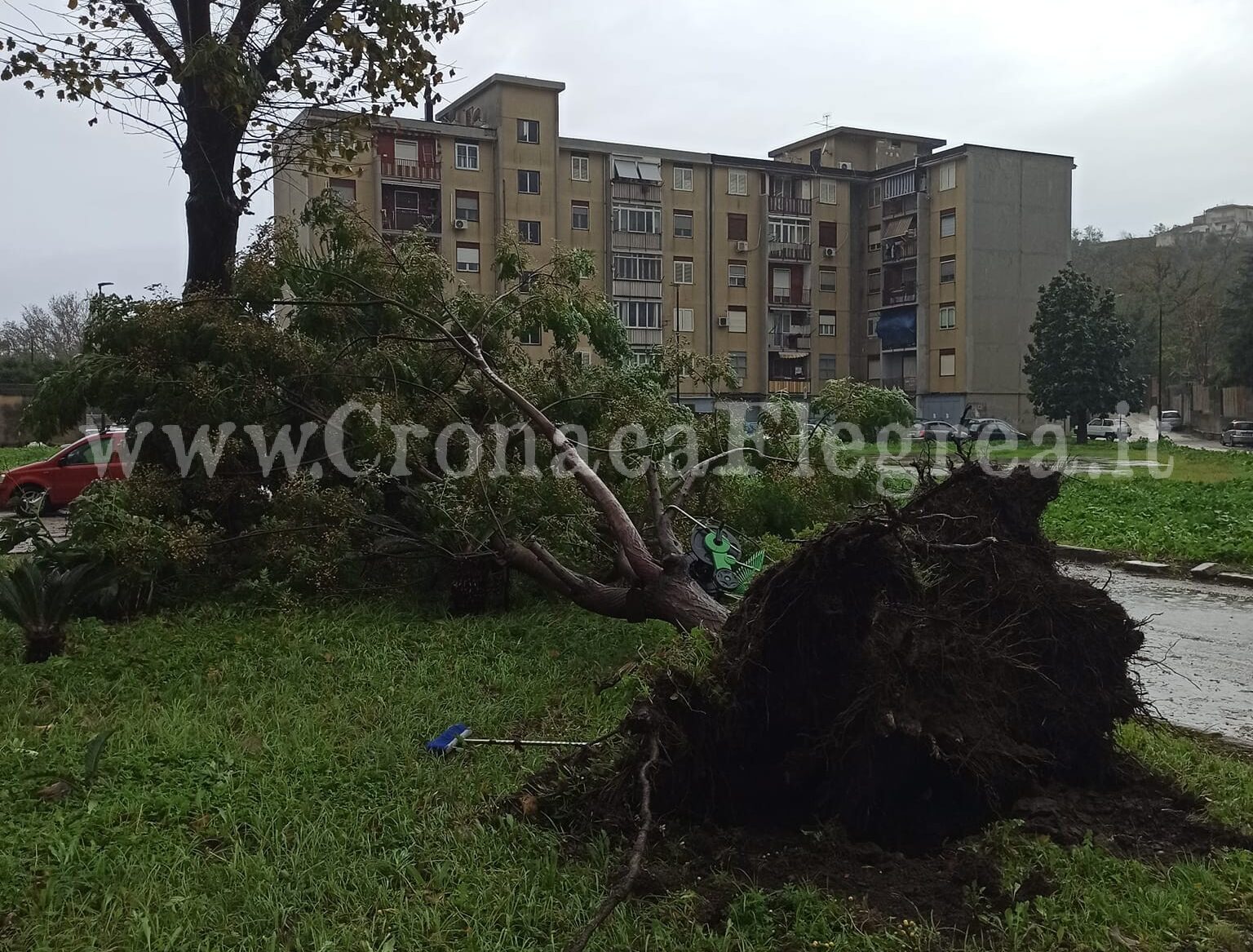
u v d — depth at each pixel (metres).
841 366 56.97
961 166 52.09
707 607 6.71
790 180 54.78
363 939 3.53
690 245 52.34
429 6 11.91
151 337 9.08
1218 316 60.81
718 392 10.76
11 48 10.80
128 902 3.77
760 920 3.66
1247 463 31.31
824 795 4.51
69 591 7.00
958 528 5.15
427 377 9.48
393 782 4.88
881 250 56.25
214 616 7.95
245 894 3.80
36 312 67.06
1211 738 6.17
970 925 3.67
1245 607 10.33
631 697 5.88
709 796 4.54
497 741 5.33
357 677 6.46
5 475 16.56
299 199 41.38
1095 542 13.86
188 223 11.20
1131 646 4.95
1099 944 3.56
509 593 8.66
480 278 45.94
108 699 6.09
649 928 3.63
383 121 14.31
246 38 11.41
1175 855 4.25
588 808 4.45
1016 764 4.46
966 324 52.16
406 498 9.33
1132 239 83.19
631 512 8.88
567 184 49.00
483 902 3.77
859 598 4.46
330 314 9.42
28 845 4.14
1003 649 4.71
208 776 4.88
